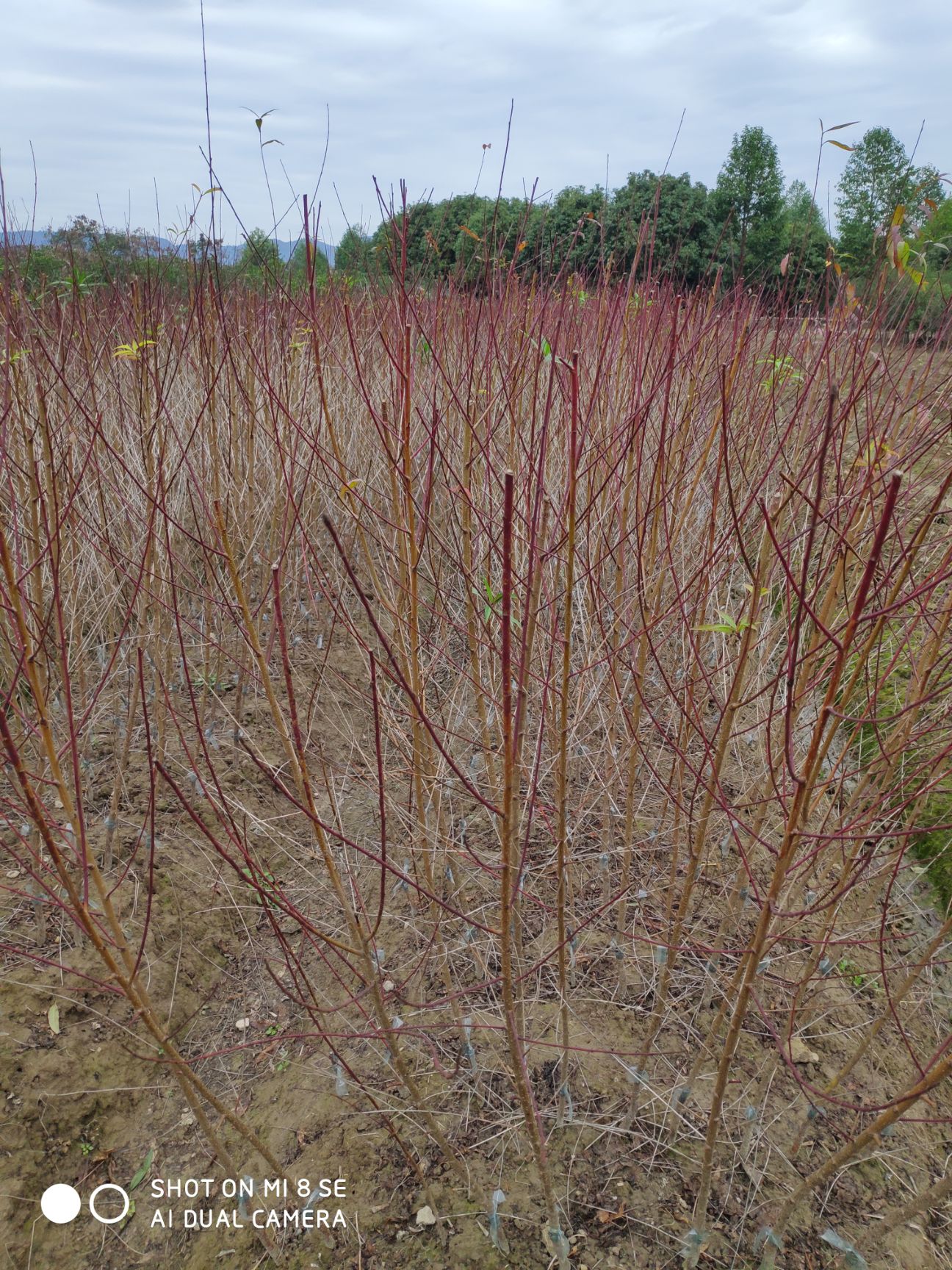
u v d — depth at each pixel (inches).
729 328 113.0
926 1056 85.8
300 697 133.2
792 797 61.4
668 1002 84.9
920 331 93.7
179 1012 92.0
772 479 104.5
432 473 70.1
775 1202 72.7
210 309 114.3
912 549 55.2
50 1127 78.2
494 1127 79.7
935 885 101.3
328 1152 78.7
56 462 103.2
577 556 78.0
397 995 83.4
